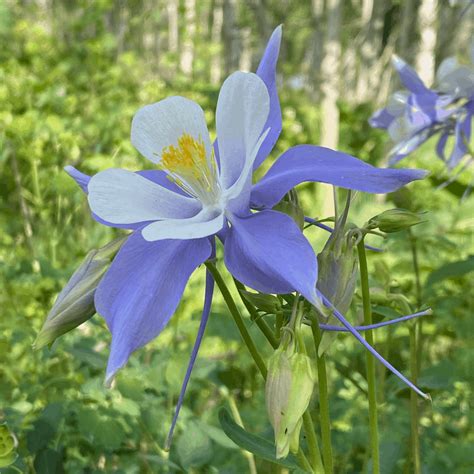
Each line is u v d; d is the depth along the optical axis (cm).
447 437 35
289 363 18
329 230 21
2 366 34
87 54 126
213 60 261
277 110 21
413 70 36
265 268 18
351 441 34
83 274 20
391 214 20
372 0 277
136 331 18
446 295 42
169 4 273
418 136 37
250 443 21
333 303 19
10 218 64
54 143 63
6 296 38
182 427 32
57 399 32
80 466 31
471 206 47
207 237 20
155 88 107
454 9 164
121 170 20
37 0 211
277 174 20
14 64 101
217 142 23
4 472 26
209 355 44
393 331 38
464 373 36
